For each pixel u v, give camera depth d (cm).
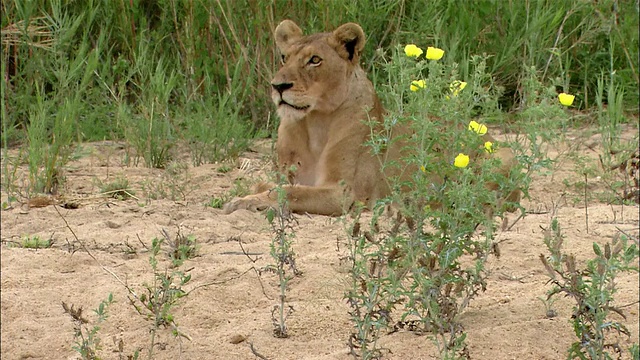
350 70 1167
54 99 1411
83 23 1653
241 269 859
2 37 1548
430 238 690
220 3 1605
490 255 898
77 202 1151
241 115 1630
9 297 809
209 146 1429
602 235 977
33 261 897
